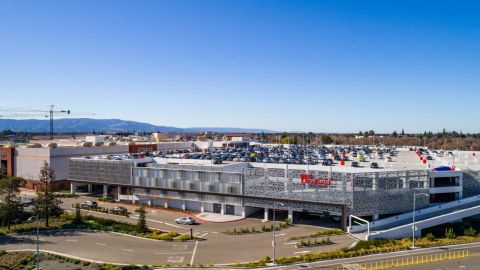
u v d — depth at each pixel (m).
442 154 147.38
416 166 111.25
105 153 142.38
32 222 81.44
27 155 128.00
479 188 97.88
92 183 110.94
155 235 71.06
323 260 57.34
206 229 77.38
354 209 76.06
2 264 55.44
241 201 87.31
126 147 152.62
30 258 58.12
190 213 92.00
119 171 105.81
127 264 55.91
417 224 72.50
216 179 90.88
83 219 82.62
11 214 77.19
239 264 55.47
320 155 165.75
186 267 54.62
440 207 83.81
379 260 57.22
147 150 163.75
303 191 80.69
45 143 161.50
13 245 65.56
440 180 93.00
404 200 80.50
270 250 62.75
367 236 67.62
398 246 63.75
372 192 77.62
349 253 59.56
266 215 85.06
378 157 147.12
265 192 84.69
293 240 68.38
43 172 80.69
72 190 115.44
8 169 132.00
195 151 176.12
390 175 79.69
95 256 59.84
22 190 124.88
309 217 85.25
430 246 64.56
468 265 54.78
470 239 68.69
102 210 92.31
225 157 141.62
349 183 76.44
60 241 68.19
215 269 53.88
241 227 78.69
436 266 54.34
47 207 77.62
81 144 154.12
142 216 75.69
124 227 76.38
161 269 53.97
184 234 72.88
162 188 98.50
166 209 96.50
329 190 78.12
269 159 139.88
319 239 68.50
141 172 102.06
